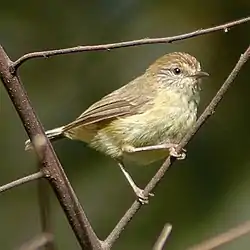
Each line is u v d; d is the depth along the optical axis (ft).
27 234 41.68
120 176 39.63
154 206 37.50
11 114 43.11
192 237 35.68
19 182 19.16
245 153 37.68
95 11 42.16
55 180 19.86
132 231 37.65
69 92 41.39
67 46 41.81
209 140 38.04
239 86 38.99
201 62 40.40
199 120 22.34
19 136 42.88
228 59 40.16
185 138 22.91
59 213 40.37
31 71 41.81
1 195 42.24
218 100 21.97
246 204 35.73
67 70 41.83
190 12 41.27
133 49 41.70
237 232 18.44
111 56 41.60
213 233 35.40
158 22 41.68
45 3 41.96
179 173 37.65
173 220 36.76
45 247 20.16
